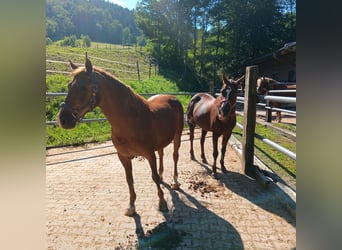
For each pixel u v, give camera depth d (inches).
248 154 156.9
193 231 97.8
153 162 107.4
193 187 139.0
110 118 93.0
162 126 111.8
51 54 627.5
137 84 543.2
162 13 1067.3
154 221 105.0
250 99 152.3
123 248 88.5
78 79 81.1
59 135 245.4
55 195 129.8
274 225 101.6
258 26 971.9
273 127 224.7
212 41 1026.1
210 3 1016.2
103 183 145.9
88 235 95.8
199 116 173.3
